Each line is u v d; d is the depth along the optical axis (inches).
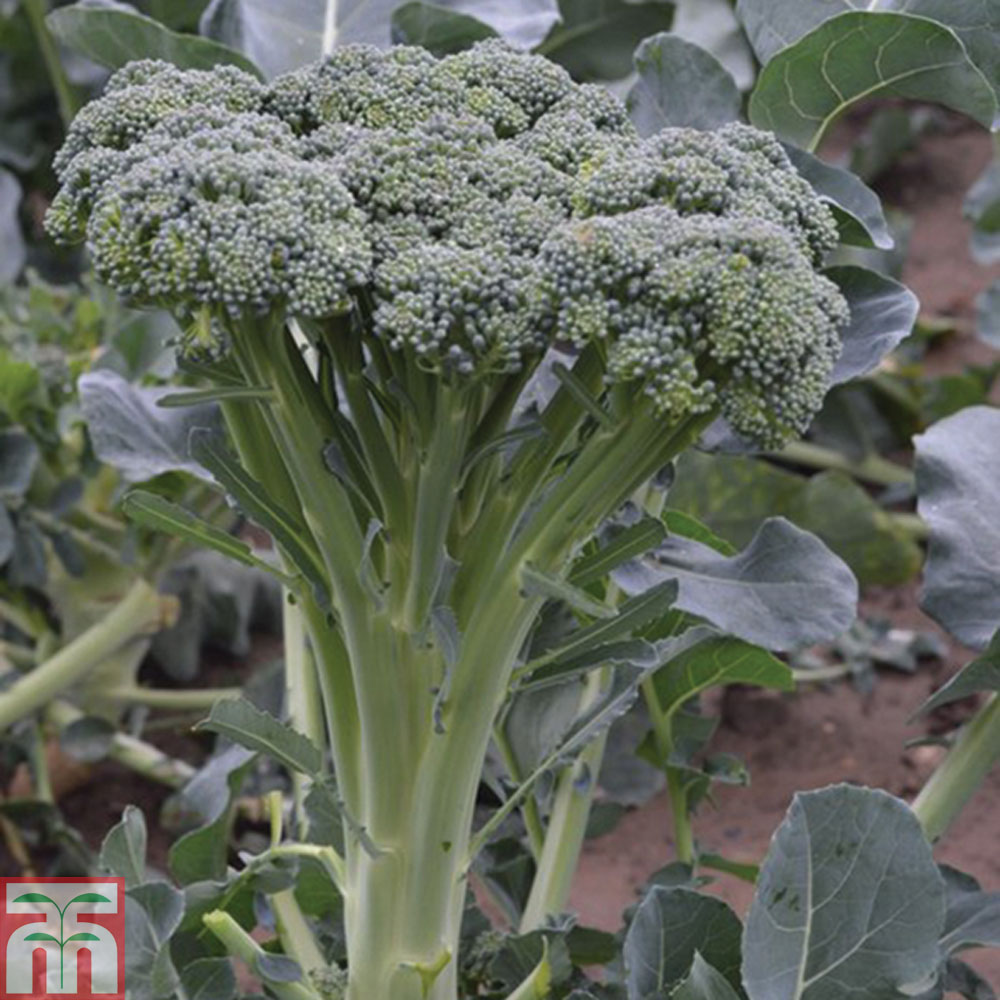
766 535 120.0
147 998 107.3
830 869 100.2
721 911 107.0
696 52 121.9
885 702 204.7
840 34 113.5
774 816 187.5
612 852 183.0
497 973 117.5
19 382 175.5
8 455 173.3
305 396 92.4
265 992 121.2
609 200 88.5
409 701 98.3
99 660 181.9
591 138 95.0
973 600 122.3
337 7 146.5
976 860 178.1
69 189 92.4
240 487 95.4
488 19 150.2
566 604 122.9
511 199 88.8
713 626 116.1
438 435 88.7
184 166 85.0
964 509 126.0
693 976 100.6
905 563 206.5
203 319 85.0
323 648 100.7
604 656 99.7
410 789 99.8
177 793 183.8
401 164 89.4
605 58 219.3
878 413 240.1
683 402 83.2
